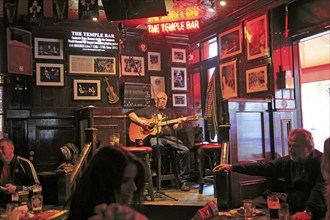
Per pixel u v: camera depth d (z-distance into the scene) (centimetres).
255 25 470
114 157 140
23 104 493
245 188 372
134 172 143
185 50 611
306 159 294
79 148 484
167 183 501
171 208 372
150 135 465
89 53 514
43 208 367
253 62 475
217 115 548
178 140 478
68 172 349
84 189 139
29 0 391
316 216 260
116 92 525
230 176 359
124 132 509
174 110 594
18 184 352
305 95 580
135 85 554
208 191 443
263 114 416
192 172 509
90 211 134
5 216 257
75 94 505
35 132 482
